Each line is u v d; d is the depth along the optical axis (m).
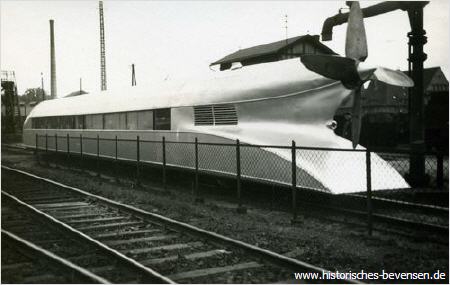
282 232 8.16
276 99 10.62
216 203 11.35
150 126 15.16
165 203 11.27
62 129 22.41
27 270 6.30
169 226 8.69
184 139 13.27
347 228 8.42
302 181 9.58
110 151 17.78
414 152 9.13
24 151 30.28
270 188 11.49
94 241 7.30
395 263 6.41
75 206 11.17
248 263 6.43
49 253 6.54
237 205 11.02
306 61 8.89
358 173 9.46
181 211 10.25
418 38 12.93
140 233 8.35
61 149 22.45
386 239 7.62
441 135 20.58
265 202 11.27
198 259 6.67
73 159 22.53
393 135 23.17
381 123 23.64
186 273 6.03
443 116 20.62
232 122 11.69
